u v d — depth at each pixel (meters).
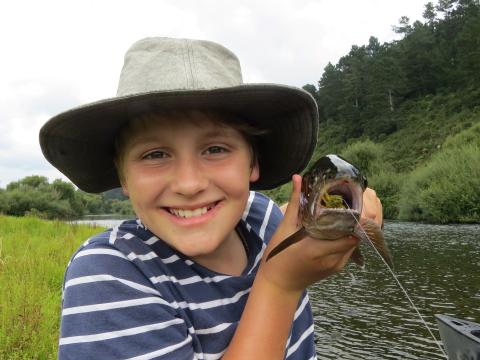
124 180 0.50
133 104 0.42
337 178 0.45
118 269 0.43
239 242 0.54
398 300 3.07
